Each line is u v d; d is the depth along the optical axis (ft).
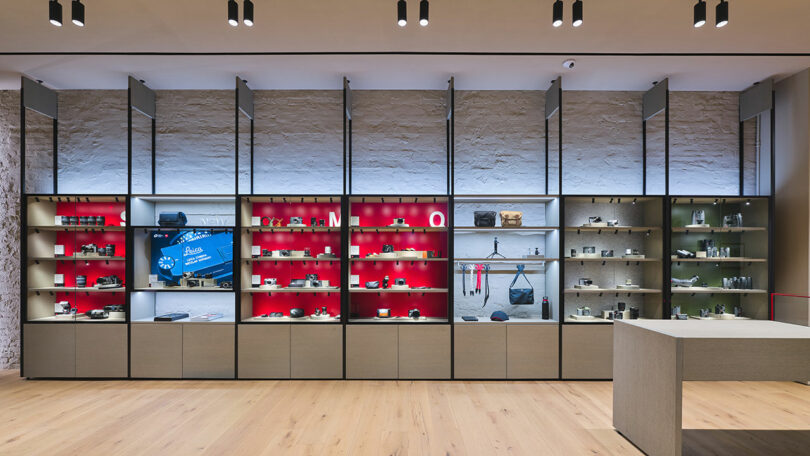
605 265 17.87
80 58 14.82
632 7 11.73
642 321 11.28
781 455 10.12
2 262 17.66
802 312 15.37
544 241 18.04
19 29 12.79
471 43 13.96
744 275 17.42
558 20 10.48
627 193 18.21
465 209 18.08
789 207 16.38
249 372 16.08
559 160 16.39
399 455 10.03
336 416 12.46
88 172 17.90
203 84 17.34
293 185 18.10
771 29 12.82
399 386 15.34
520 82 17.22
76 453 10.11
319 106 18.22
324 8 11.85
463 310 17.87
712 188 18.20
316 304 17.78
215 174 18.08
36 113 17.88
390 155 18.24
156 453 10.11
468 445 10.59
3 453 10.11
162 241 17.11
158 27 12.81
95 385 15.37
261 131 18.12
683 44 13.89
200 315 17.38
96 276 17.37
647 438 9.96
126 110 17.98
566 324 16.19
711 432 11.45
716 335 9.27
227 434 11.19
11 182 17.80
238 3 11.57
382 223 17.93
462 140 18.21
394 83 17.38
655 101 17.17
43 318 16.61
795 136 16.14
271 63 15.40
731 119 18.24
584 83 17.30
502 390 14.96
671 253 16.98
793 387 15.40
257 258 16.62
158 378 16.08
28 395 14.29
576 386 15.43
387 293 17.74
